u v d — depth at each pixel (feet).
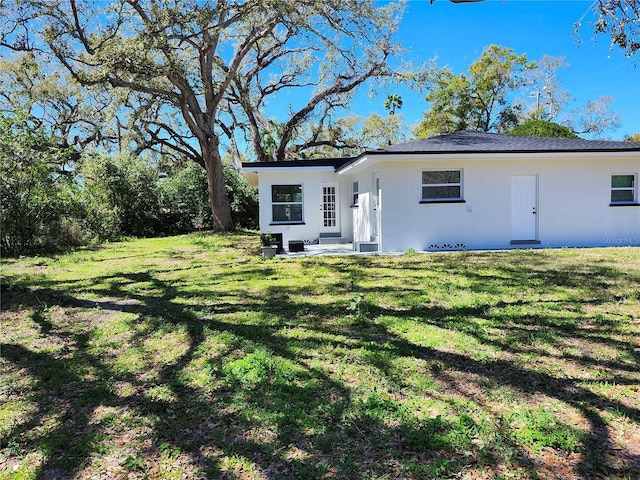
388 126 120.98
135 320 17.98
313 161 52.95
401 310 18.10
